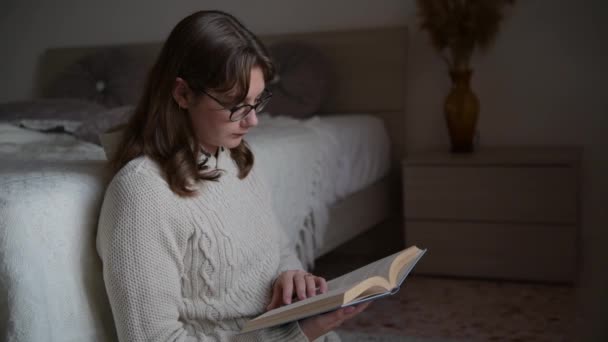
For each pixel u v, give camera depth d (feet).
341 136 7.47
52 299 2.79
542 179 7.60
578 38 8.64
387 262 3.23
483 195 7.85
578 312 6.75
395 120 9.29
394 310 7.15
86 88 10.11
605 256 8.64
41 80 11.50
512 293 7.57
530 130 9.04
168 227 2.96
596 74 8.62
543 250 7.71
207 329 3.18
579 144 8.83
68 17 11.55
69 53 11.20
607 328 6.15
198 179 3.13
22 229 2.72
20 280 2.68
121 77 10.04
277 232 3.79
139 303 2.83
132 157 3.12
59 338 2.82
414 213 8.18
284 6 10.09
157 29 11.00
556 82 8.82
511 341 6.13
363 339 6.30
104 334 3.08
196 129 3.20
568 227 7.57
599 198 8.81
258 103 3.21
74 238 2.95
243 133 3.23
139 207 2.88
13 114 6.82
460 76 8.42
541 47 8.82
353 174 7.79
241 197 3.48
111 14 11.25
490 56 9.06
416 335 6.38
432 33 8.41
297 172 6.10
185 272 3.11
